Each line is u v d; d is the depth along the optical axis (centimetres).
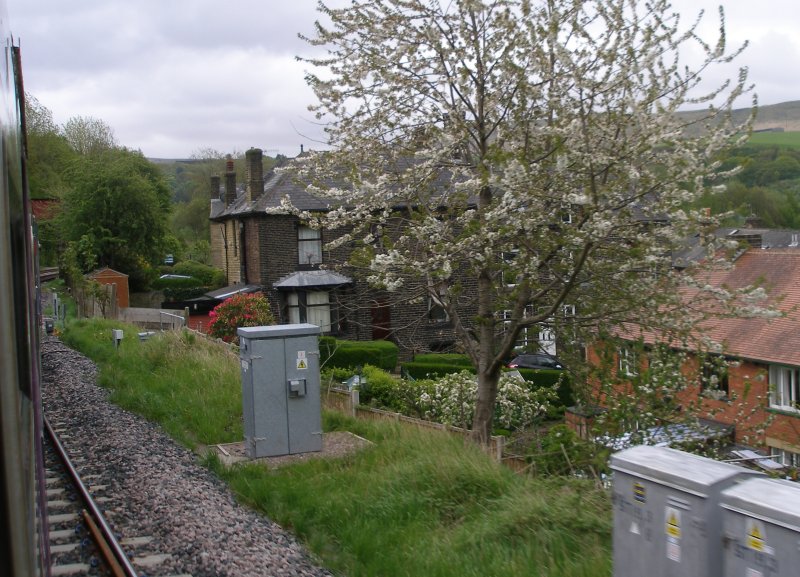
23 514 228
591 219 1046
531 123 1227
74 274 3859
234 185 4341
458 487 838
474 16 1220
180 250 6231
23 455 245
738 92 1088
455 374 1881
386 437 1170
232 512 852
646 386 1094
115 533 762
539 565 614
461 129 1259
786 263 2703
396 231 1355
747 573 389
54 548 723
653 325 1188
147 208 4747
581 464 941
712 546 411
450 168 1305
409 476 879
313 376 1132
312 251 3219
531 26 1146
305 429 1124
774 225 5544
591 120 1109
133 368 1773
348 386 1900
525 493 768
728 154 1121
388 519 795
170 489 910
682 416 1168
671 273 1169
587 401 1162
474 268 1199
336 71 1290
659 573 442
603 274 1171
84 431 1245
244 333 1127
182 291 4838
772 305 1155
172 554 713
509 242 1188
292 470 1020
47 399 1530
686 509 424
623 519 469
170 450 1122
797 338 2325
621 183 1086
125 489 922
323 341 2717
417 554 688
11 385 222
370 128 1312
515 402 1808
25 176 541
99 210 4631
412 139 1330
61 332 2627
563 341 1313
